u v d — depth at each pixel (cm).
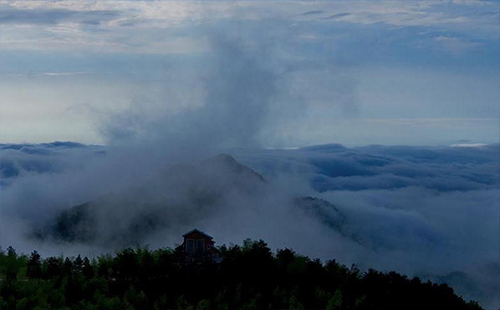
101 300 6203
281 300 6481
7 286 6400
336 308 6356
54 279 6725
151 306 6328
